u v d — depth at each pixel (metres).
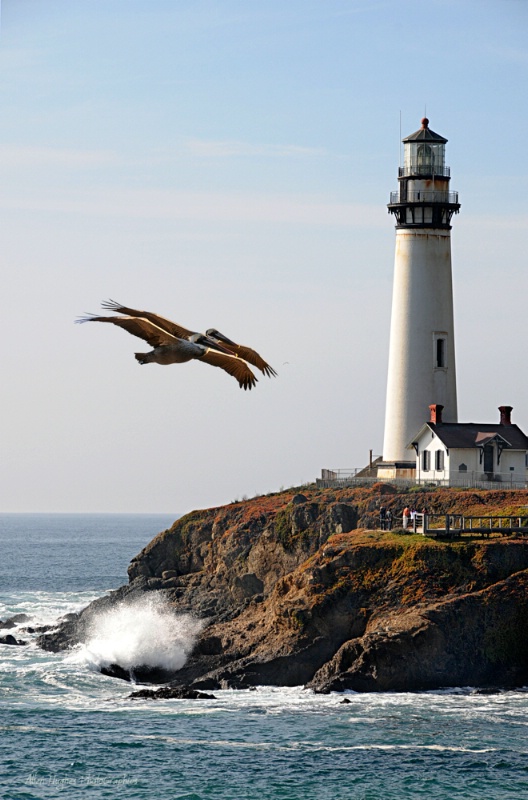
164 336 29.09
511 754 96.56
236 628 137.50
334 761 94.88
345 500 165.88
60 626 164.25
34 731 104.81
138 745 100.12
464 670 119.69
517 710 110.81
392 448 182.62
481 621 121.94
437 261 182.50
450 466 170.88
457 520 150.00
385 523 147.88
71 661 135.12
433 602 124.75
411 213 182.50
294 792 87.81
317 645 125.75
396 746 99.06
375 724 105.94
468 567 128.38
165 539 177.88
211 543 173.12
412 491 164.75
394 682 118.31
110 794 87.50
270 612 136.25
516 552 129.25
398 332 183.25
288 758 95.94
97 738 102.38
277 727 105.44
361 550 131.38
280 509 168.50
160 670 133.50
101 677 130.50
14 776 91.69
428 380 181.38
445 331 182.50
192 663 132.00
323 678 121.00
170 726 106.31
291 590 135.12
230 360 29.23
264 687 123.06
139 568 177.25
